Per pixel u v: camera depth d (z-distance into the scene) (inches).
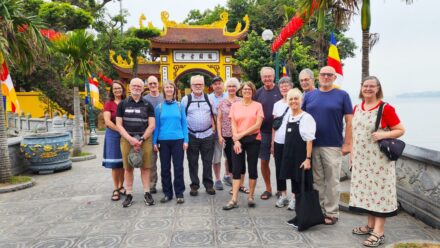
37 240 156.7
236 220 177.6
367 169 144.0
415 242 137.6
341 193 213.6
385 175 140.3
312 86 194.1
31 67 304.0
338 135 169.5
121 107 204.5
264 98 216.8
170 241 151.6
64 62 754.8
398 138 143.8
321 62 607.5
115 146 218.1
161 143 210.8
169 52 899.4
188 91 1007.6
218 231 162.6
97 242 152.5
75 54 414.3
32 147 308.2
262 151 215.3
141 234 160.6
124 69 946.7
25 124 669.3
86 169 343.9
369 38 229.1
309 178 163.2
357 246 143.7
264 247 143.6
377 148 141.3
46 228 172.1
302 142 164.6
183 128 214.1
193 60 908.0
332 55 240.4
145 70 947.3
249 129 191.8
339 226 167.0
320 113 169.0
